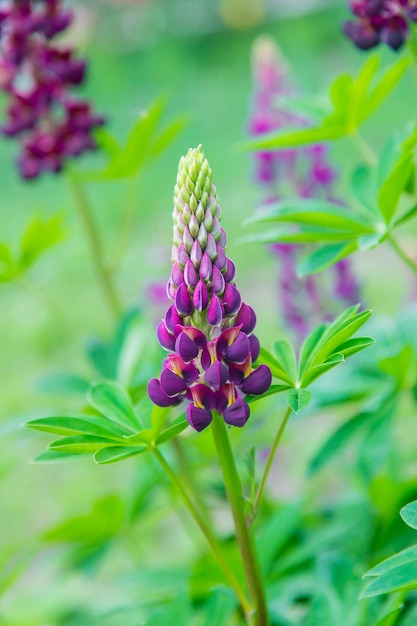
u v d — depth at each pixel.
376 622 1.01
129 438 0.95
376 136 4.31
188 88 6.41
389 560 0.92
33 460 0.97
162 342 0.93
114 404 1.01
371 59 1.14
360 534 1.23
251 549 0.97
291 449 2.00
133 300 3.33
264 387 0.92
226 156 4.74
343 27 1.14
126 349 1.26
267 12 7.62
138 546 1.46
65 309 3.45
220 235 0.92
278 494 1.84
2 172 5.22
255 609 0.98
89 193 4.67
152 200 4.39
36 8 1.37
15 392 2.86
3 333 3.39
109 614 1.19
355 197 1.15
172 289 0.93
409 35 1.12
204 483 1.37
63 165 1.39
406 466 1.42
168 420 1.23
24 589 1.84
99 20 7.55
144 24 7.65
